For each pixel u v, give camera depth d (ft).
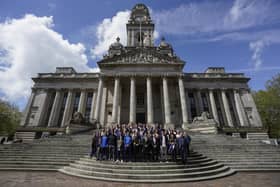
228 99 182.50
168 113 135.23
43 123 166.20
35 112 167.94
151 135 52.70
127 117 157.38
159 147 51.75
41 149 67.10
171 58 153.69
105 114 154.81
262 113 186.50
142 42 207.51
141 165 47.21
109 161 49.83
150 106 137.39
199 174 45.50
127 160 50.19
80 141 79.00
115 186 37.86
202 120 120.47
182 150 49.75
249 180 44.24
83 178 44.34
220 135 97.09
